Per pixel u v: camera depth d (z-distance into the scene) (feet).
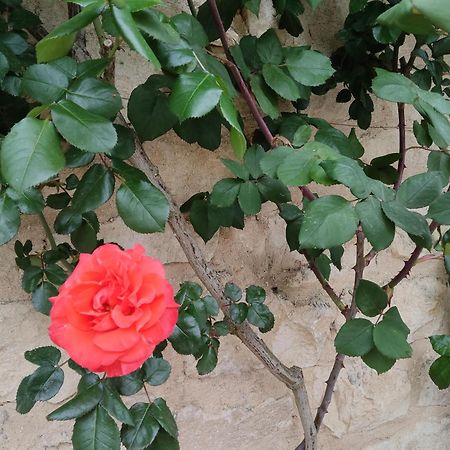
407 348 2.11
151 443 1.91
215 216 2.68
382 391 3.49
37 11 2.42
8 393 2.64
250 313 2.53
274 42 2.44
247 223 3.05
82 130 1.52
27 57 2.06
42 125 1.50
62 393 2.76
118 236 2.75
